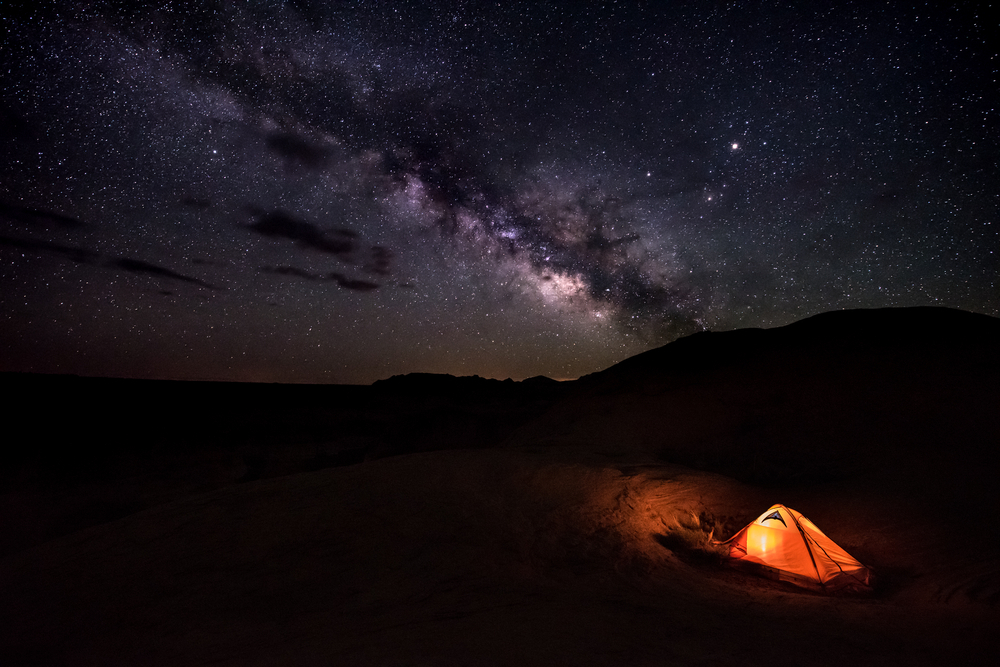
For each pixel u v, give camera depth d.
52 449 21.25
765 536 6.71
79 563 6.06
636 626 4.33
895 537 7.40
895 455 10.52
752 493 9.60
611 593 5.34
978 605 5.36
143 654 3.84
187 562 5.86
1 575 5.95
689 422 14.02
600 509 8.08
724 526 8.20
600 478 9.47
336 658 3.46
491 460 10.27
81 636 4.30
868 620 5.01
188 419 28.70
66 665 3.74
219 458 22.95
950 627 4.83
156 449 23.36
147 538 6.72
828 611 5.26
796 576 6.25
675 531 7.81
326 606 4.74
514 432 18.05
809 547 6.46
